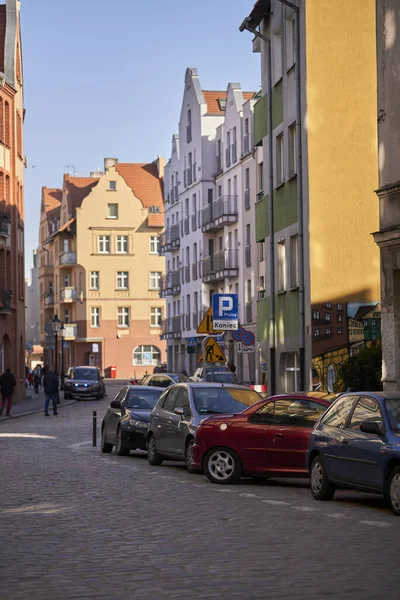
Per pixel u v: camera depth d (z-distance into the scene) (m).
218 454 18.86
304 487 18.42
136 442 25.48
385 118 24.67
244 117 69.44
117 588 8.79
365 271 33.62
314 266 33.47
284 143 36.19
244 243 69.94
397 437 14.19
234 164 72.44
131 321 113.12
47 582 9.10
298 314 34.62
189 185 84.75
